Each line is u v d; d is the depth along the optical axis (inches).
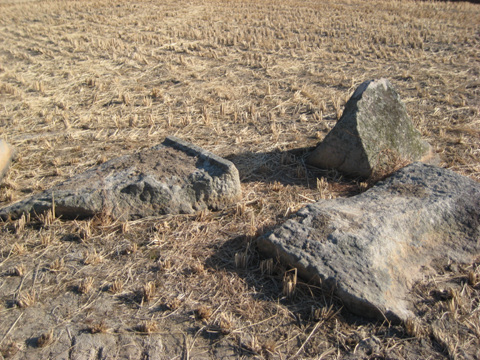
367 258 135.0
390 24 575.2
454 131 258.2
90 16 690.2
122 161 190.9
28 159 234.7
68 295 138.0
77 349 118.6
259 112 295.1
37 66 428.8
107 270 148.7
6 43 537.6
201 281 142.9
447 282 137.6
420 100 310.7
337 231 142.9
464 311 127.3
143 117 293.0
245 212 179.8
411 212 151.8
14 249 157.9
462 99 309.6
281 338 121.6
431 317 125.8
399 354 115.7
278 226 156.1
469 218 154.5
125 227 167.9
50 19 680.4
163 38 520.4
